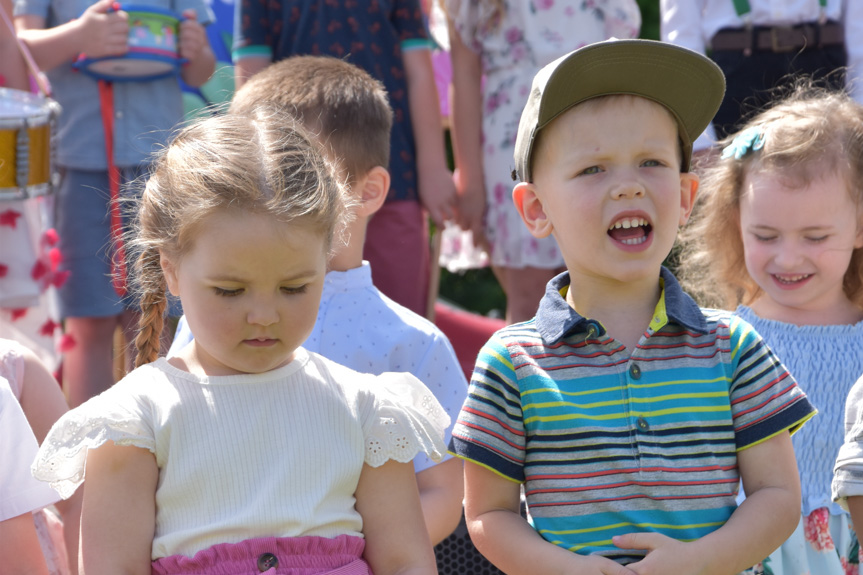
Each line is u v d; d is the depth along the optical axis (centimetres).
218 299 235
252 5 543
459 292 1070
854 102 392
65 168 559
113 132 558
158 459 240
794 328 372
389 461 255
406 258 530
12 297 498
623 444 267
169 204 245
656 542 254
